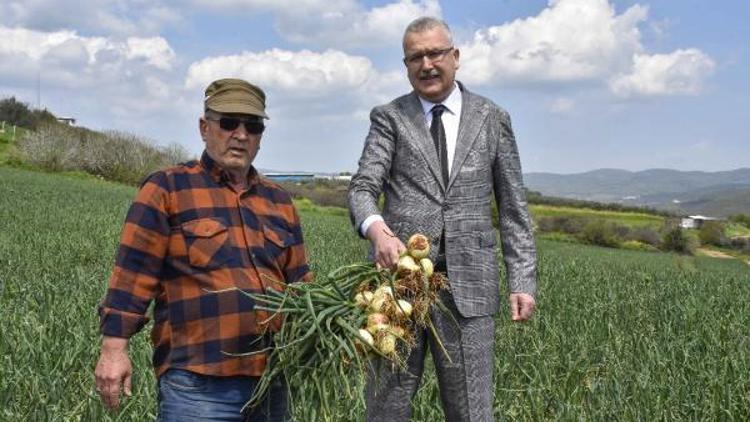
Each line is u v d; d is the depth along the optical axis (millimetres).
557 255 29031
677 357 7789
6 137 71688
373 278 3689
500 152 4379
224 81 3465
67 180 49500
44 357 5809
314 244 19969
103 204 30031
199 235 3350
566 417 5574
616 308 11391
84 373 5887
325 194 61688
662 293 13875
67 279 10578
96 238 17141
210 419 3336
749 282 18203
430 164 4215
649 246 61906
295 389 3512
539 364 6906
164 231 3348
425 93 4246
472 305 4195
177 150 64875
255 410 3504
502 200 4445
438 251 4211
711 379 6367
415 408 5449
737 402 6000
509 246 4418
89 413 4926
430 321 3877
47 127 62906
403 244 3994
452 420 4340
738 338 8672
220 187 3480
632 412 5629
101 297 9117
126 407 4840
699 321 10125
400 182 4297
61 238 16453
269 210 3605
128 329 3305
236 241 3422
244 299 3367
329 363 3307
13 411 5031
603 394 6008
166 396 3371
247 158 3486
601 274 18219
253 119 3443
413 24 4230
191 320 3332
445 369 4273
